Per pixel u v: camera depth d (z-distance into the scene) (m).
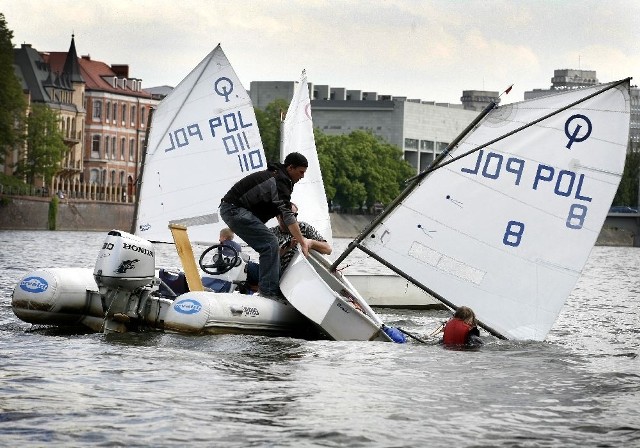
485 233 27.11
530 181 26.97
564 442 16.55
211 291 26.66
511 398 19.61
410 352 24.30
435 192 27.22
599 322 35.28
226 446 15.70
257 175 25.81
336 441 16.12
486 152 27.09
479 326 27.16
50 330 26.28
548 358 24.44
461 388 20.38
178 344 24.02
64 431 16.19
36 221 172.50
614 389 20.77
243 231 25.70
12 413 17.09
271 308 25.58
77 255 78.56
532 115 26.97
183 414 17.36
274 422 17.09
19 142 170.62
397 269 27.22
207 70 37.16
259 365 21.92
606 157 26.69
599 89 26.67
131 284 25.19
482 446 16.19
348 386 20.11
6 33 157.75
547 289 26.97
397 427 17.05
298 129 44.75
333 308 25.39
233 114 37.16
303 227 27.34
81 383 19.44
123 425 16.59
